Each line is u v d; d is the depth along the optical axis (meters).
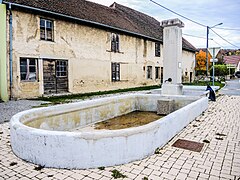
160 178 3.35
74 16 14.67
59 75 14.40
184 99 8.83
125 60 20.31
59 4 15.11
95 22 16.11
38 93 13.03
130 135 3.84
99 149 3.67
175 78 9.79
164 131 4.71
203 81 33.72
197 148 4.57
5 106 9.84
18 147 4.07
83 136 3.62
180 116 5.80
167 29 9.85
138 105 9.65
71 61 14.99
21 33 12.07
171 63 9.82
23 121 4.92
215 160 3.99
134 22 23.81
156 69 25.61
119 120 7.89
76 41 15.27
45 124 5.79
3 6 11.28
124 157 3.81
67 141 3.62
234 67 55.84
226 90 18.97
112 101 8.32
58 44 14.07
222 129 6.02
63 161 3.66
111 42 18.58
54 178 3.35
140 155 3.98
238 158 4.09
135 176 3.40
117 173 3.47
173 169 3.64
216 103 10.89
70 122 6.62
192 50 33.78
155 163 3.85
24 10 12.15
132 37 21.12
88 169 3.64
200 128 6.10
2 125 6.49
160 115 8.61
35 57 12.77
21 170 3.61
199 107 7.80
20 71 12.18
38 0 13.53
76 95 14.64
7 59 11.52
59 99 12.62
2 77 11.48
